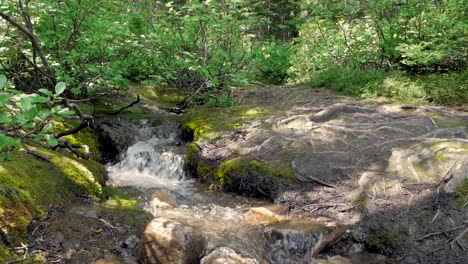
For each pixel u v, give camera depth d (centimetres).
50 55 601
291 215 462
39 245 342
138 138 705
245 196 524
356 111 693
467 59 838
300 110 741
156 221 364
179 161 629
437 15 838
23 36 556
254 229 424
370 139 575
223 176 544
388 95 799
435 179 457
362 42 934
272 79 1203
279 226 428
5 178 381
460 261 369
